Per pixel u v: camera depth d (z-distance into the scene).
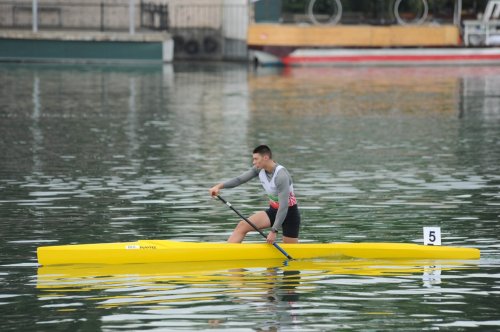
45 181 60.28
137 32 168.12
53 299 35.16
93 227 47.25
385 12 177.62
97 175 62.56
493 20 168.50
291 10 177.75
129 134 82.69
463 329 31.89
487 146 76.44
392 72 154.88
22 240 44.41
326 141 79.19
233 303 34.56
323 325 32.16
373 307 34.19
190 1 173.38
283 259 41.16
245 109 102.56
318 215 50.34
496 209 51.78
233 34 175.25
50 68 151.38
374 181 60.62
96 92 118.56
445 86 130.88
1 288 36.56
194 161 68.50
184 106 104.75
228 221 48.91
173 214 50.50
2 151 72.56
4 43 159.38
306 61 166.75
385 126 89.12
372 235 45.69
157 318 32.91
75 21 171.00
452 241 44.31
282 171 39.88
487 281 37.59
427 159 69.81
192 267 39.88
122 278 38.09
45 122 89.88
